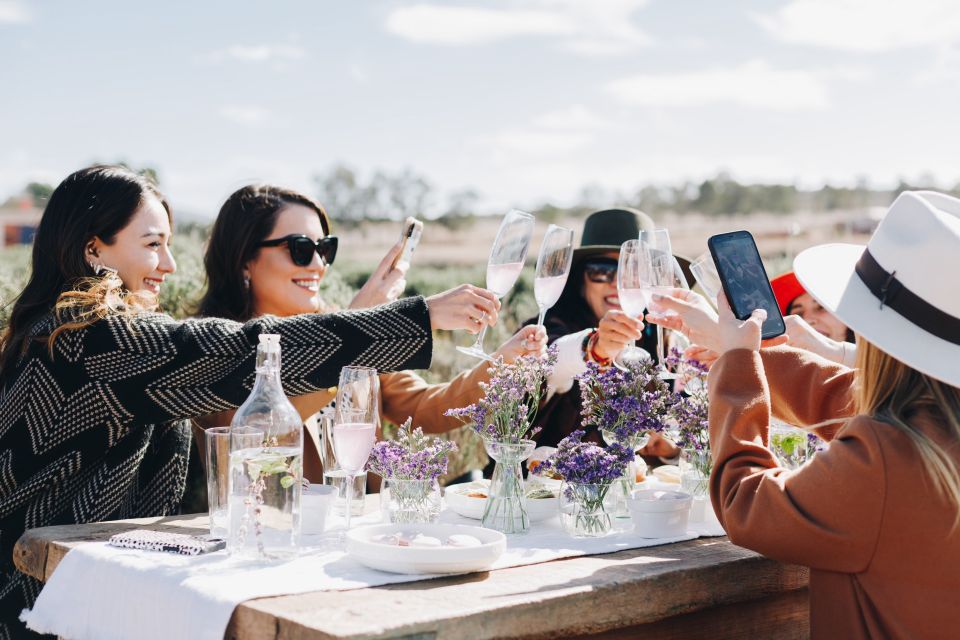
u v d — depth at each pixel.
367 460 2.64
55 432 2.67
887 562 2.00
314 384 2.73
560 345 3.52
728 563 2.29
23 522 2.73
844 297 2.18
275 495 2.22
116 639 2.13
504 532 2.59
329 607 1.89
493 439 2.62
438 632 1.83
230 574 2.10
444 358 6.55
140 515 2.94
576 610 2.02
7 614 2.67
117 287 2.78
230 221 3.68
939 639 1.99
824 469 2.03
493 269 2.85
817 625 2.15
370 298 3.64
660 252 2.72
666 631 2.26
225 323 2.76
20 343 2.84
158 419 2.70
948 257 2.02
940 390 2.04
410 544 2.22
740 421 2.27
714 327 2.50
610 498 2.62
